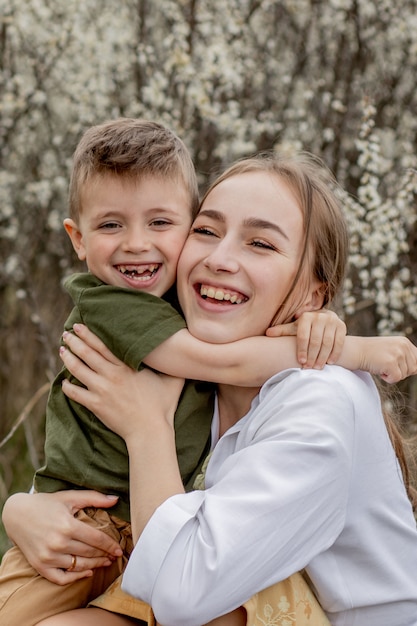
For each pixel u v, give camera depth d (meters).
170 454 1.77
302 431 1.62
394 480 1.79
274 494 1.58
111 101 3.90
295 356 1.79
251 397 1.88
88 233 1.98
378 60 3.86
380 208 2.98
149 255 1.93
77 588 1.90
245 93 3.97
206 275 1.84
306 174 1.95
